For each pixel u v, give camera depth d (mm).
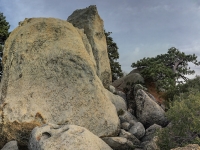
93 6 30062
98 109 18688
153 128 20906
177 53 37156
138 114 23656
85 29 28484
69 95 18328
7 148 15828
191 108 16438
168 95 28031
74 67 19156
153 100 25156
